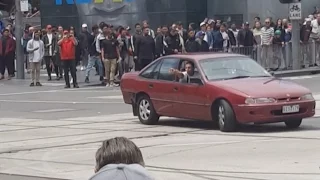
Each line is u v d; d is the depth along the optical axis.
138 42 29.64
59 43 30.88
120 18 43.25
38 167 13.40
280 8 40.56
